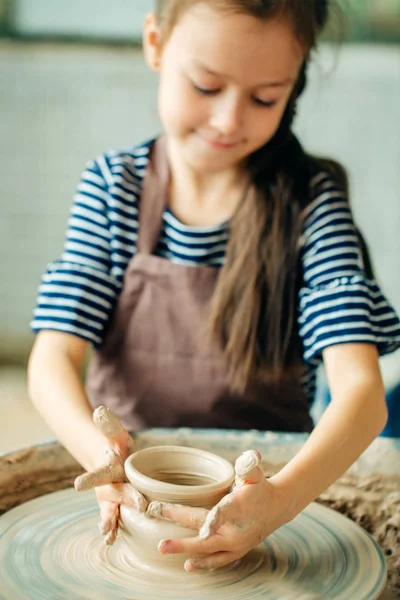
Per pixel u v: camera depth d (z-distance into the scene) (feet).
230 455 3.43
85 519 2.96
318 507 3.16
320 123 9.37
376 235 9.62
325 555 2.77
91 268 4.00
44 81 9.51
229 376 3.92
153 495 2.48
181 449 2.75
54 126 9.63
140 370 4.04
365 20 9.04
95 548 2.74
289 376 3.90
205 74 3.22
